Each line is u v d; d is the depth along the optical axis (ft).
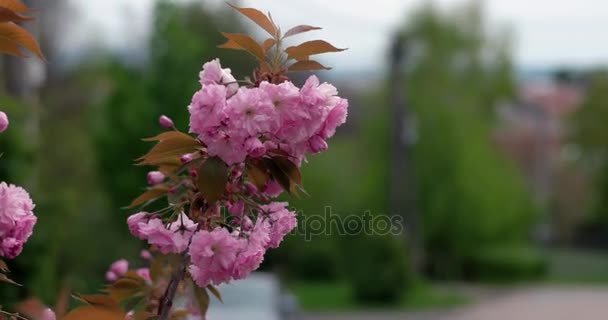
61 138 62.13
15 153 27.02
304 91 8.67
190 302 11.66
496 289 110.01
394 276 85.92
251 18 9.36
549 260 151.64
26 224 8.87
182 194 9.55
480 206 113.39
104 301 9.32
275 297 41.34
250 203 9.23
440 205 111.75
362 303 85.87
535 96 245.65
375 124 108.58
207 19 52.39
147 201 10.17
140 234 9.36
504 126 146.10
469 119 114.73
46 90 77.46
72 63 82.69
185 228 9.08
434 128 110.93
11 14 8.68
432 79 113.39
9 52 9.21
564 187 193.16
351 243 85.71
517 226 126.11
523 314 80.18
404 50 88.79
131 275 11.28
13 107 27.58
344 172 100.07
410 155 103.86
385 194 103.60
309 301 86.33
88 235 37.45
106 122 53.88
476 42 118.52
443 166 111.34
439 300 89.66
